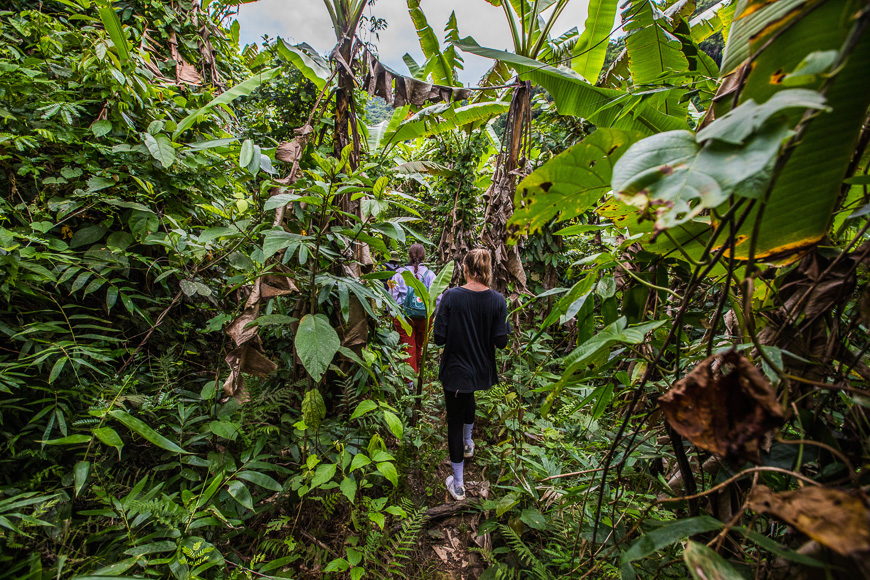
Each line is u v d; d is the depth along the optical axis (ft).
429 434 7.57
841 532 1.25
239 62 12.15
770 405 1.61
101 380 4.81
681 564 3.57
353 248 6.76
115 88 5.49
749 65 1.69
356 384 6.53
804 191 2.08
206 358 6.53
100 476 3.96
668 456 3.76
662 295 3.61
